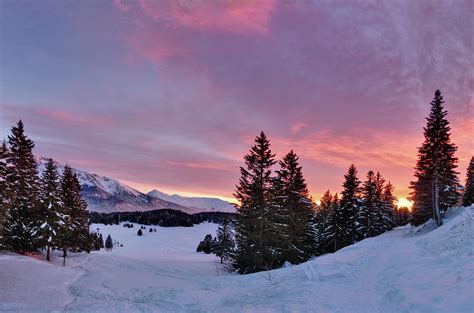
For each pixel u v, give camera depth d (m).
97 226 197.75
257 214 32.72
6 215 29.16
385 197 57.09
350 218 45.41
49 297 17.77
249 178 33.34
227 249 48.19
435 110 33.97
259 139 33.62
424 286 10.80
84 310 14.93
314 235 45.22
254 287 18.33
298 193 36.56
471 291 8.82
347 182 46.16
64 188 45.66
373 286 13.51
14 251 35.03
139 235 178.25
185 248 139.38
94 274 28.45
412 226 46.53
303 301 12.03
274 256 31.72
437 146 33.78
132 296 19.00
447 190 36.19
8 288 18.84
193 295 17.89
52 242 35.19
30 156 37.47
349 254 24.03
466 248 13.61
